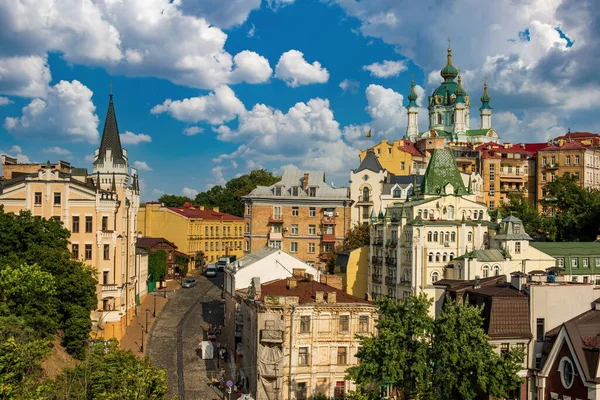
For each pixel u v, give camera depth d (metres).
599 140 193.88
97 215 92.00
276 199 131.12
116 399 49.91
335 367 67.62
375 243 114.81
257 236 130.62
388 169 175.75
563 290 60.16
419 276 101.31
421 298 52.41
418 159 179.25
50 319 64.94
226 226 186.38
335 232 133.38
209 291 131.62
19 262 68.06
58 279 71.00
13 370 47.50
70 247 91.19
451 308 51.41
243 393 71.69
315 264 132.25
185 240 166.50
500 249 101.44
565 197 138.00
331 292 70.12
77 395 50.03
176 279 147.88
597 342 53.88
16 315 61.03
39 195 90.88
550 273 73.56
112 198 94.38
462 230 104.19
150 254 131.75
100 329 88.56
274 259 89.94
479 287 66.88
